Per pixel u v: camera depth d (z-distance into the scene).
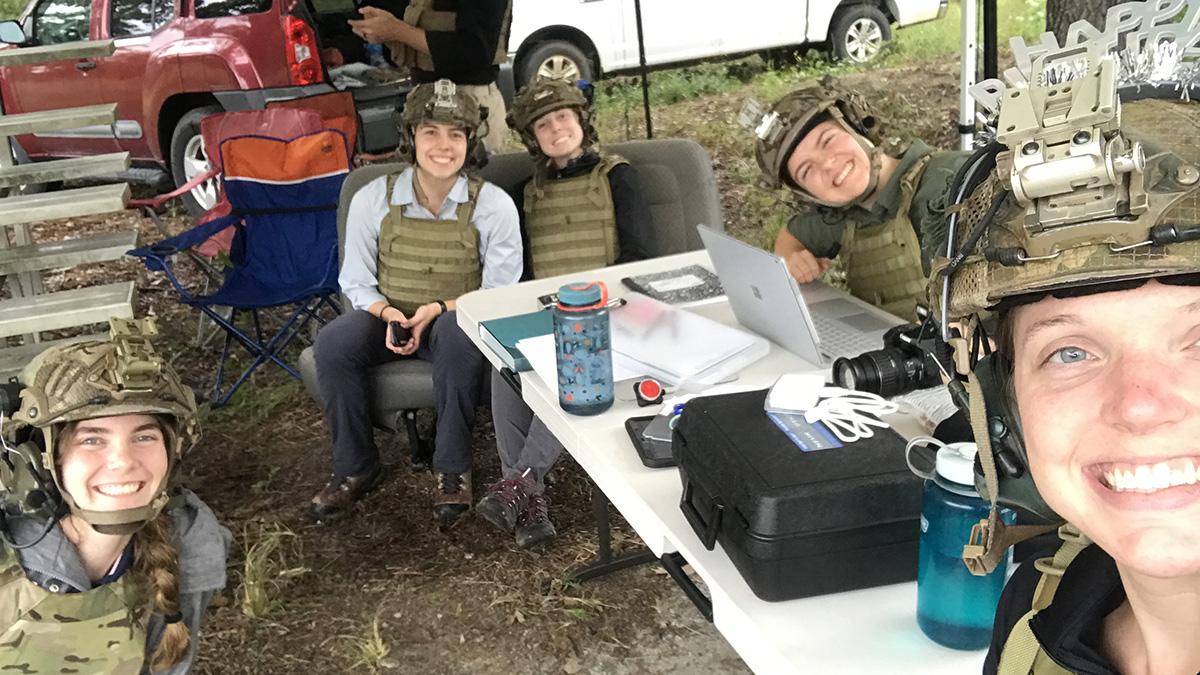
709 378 2.04
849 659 1.21
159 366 1.71
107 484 1.67
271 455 3.89
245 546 3.23
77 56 4.16
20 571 1.67
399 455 3.78
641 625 2.77
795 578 1.31
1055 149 0.60
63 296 3.61
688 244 3.80
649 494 1.63
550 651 2.69
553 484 3.50
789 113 2.50
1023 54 0.77
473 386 3.23
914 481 1.30
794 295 2.01
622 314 2.37
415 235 3.37
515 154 3.81
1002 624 0.88
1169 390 0.61
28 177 3.82
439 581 3.01
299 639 2.79
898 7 8.12
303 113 4.44
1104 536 0.65
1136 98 0.66
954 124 6.94
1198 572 0.63
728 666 2.59
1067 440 0.65
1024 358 0.68
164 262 4.00
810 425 1.45
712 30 7.82
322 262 4.36
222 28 6.00
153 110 6.38
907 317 2.55
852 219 2.63
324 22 5.82
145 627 1.83
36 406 1.62
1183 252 0.57
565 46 7.54
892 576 1.34
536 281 2.86
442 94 3.25
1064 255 0.61
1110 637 0.77
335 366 3.27
